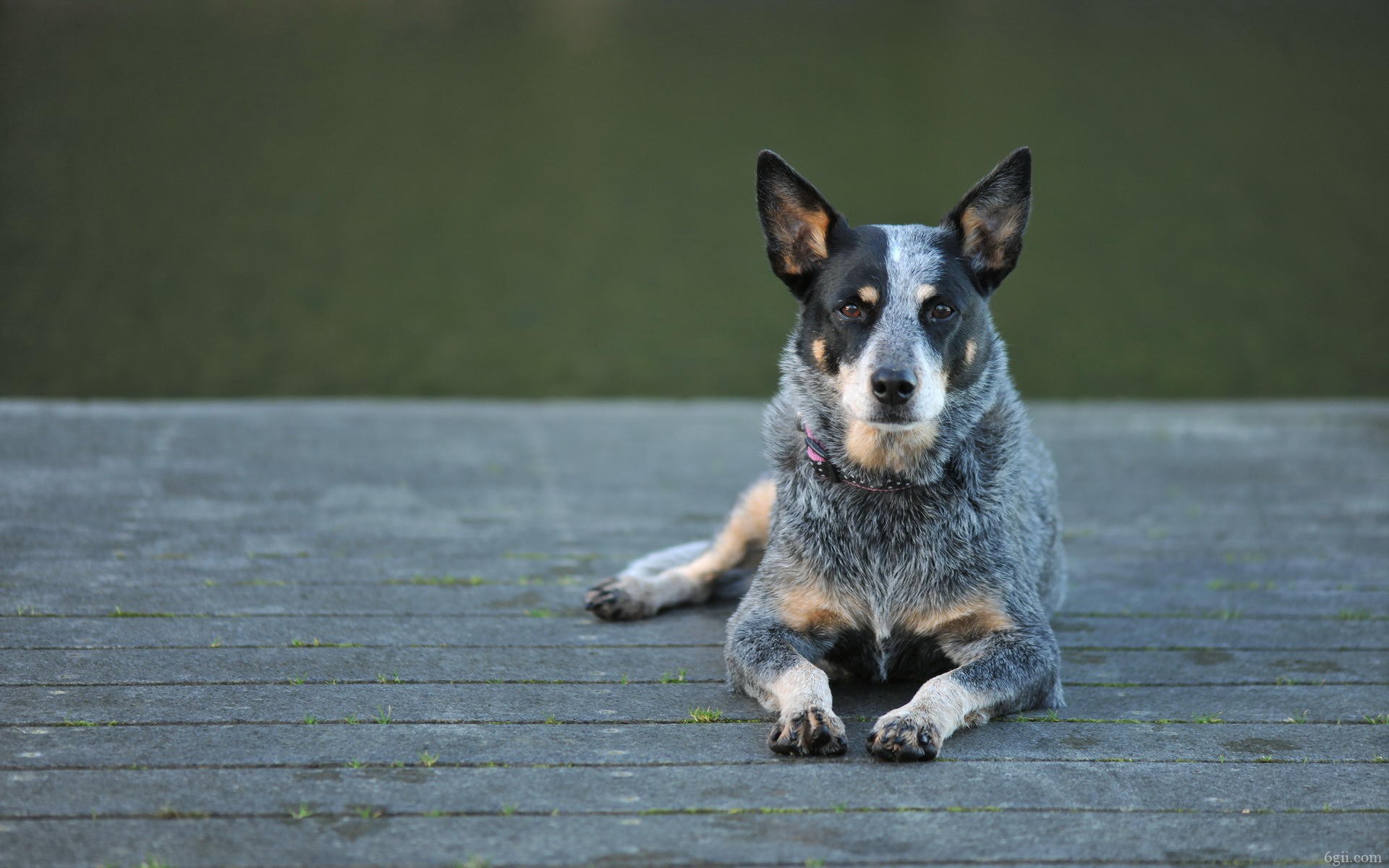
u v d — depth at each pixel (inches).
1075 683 203.3
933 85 1267.2
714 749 172.1
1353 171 983.6
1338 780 166.4
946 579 197.2
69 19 1425.9
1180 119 1135.0
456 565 257.8
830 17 1686.8
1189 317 657.6
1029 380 538.3
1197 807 157.2
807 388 204.7
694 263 761.6
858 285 197.2
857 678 208.7
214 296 650.2
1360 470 357.7
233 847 140.4
